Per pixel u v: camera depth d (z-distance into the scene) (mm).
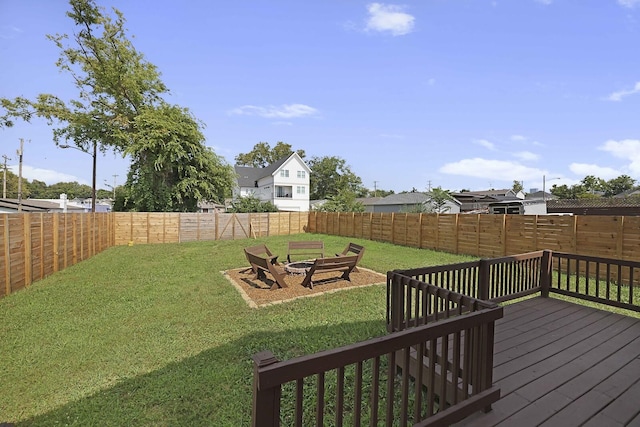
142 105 18188
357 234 15523
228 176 19609
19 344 3508
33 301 5094
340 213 16781
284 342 3518
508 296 4012
